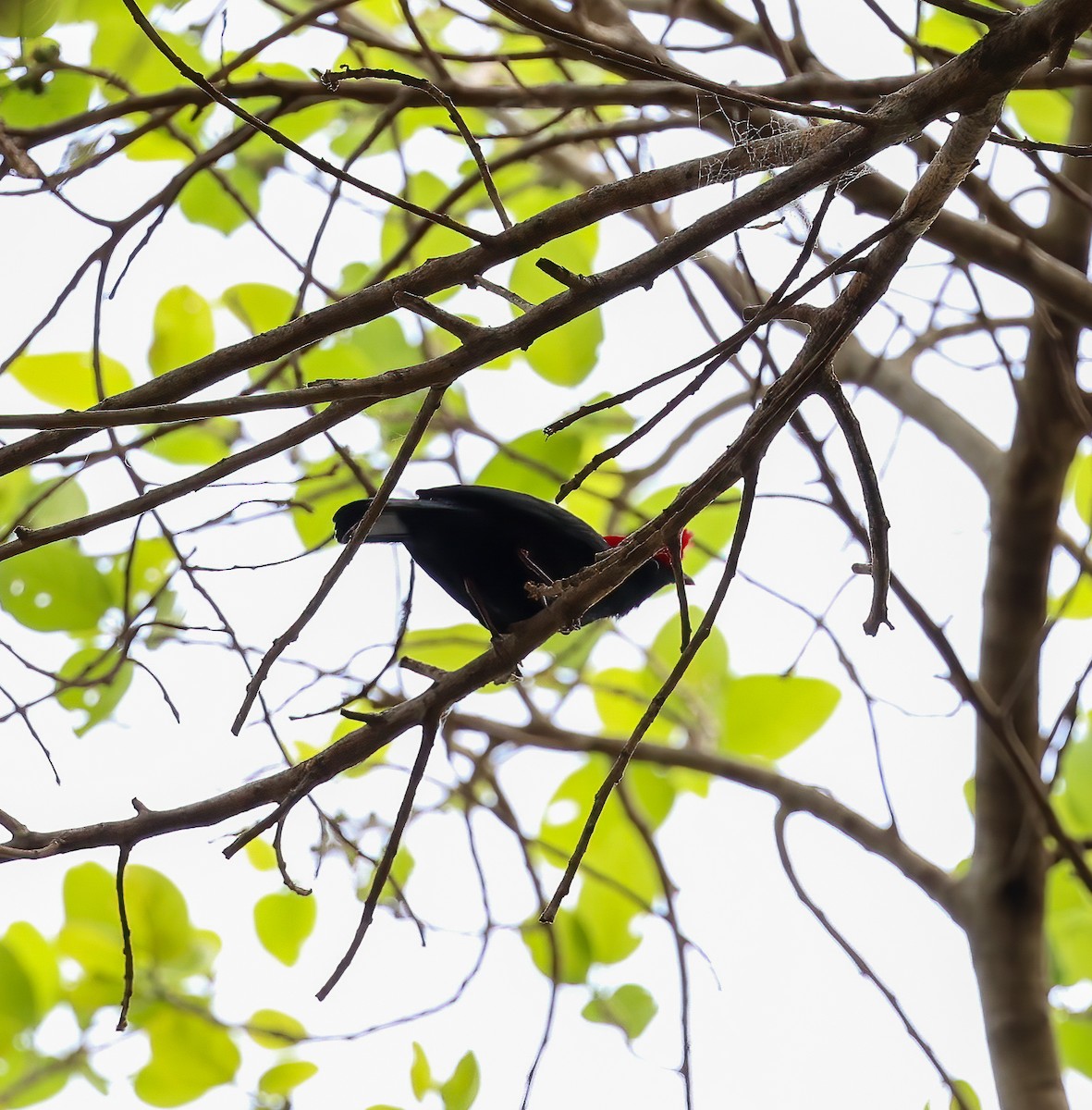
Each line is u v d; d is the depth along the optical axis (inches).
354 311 204.2
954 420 419.5
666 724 500.1
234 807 222.5
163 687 286.7
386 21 466.0
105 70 350.0
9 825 211.9
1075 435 376.2
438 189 468.4
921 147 316.2
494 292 206.8
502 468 433.1
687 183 209.0
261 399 185.5
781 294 197.3
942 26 382.3
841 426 222.2
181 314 435.8
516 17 189.9
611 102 330.6
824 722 462.9
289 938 473.7
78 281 286.5
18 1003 432.8
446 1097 389.1
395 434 408.2
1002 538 398.3
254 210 442.3
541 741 468.4
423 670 237.8
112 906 461.1
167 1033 437.4
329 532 418.9
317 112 438.3
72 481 390.9
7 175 286.2
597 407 193.6
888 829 426.3
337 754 224.1
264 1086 427.2
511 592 348.5
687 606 211.6
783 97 295.0
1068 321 360.8
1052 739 379.9
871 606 240.4
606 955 485.7
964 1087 381.7
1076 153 200.8
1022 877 400.5
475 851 370.6
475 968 359.9
